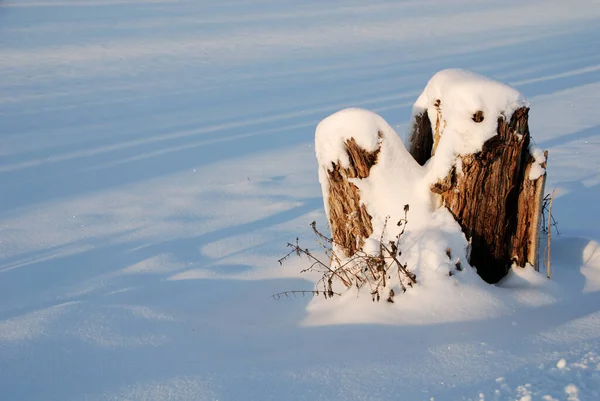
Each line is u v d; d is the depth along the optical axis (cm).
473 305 329
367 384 260
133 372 297
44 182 746
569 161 714
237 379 278
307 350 305
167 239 536
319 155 369
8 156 873
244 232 543
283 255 474
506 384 242
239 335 337
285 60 1770
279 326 347
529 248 363
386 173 360
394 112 1055
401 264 351
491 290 342
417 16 2811
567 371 245
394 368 272
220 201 643
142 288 424
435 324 317
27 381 295
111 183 733
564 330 294
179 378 285
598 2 3244
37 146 927
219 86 1410
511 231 362
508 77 1370
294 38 2208
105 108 1202
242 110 1152
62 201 669
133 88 1407
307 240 507
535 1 3366
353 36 2239
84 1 3662
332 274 368
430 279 339
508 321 317
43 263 491
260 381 273
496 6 3172
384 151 357
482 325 313
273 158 818
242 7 3303
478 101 331
